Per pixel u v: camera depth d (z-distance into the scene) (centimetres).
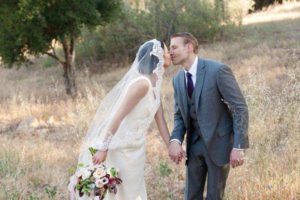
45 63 2111
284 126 631
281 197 480
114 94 403
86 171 376
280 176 514
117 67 1878
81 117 869
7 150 732
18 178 607
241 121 370
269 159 549
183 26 1944
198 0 1948
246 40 1720
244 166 537
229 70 379
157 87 388
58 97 1348
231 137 388
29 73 2005
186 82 391
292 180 502
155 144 749
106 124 401
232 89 373
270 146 583
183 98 392
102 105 412
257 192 486
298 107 630
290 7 2505
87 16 1318
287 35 1670
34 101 1229
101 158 379
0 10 1236
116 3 1431
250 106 631
